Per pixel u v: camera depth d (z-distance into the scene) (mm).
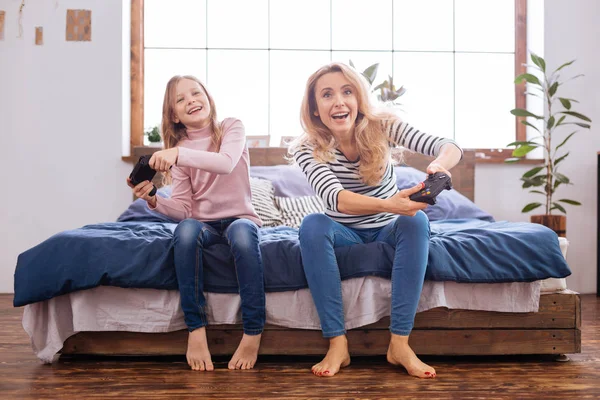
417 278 1822
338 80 1956
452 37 4031
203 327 1903
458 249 1952
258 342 1905
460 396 1581
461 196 3141
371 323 1943
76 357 2045
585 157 3781
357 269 1923
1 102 3658
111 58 3688
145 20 3932
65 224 3688
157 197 2086
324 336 1848
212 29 3951
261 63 3965
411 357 1795
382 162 1962
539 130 3697
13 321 2680
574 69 3779
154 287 1917
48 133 3672
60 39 3674
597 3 3783
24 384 1708
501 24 4051
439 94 4027
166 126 2270
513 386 1678
